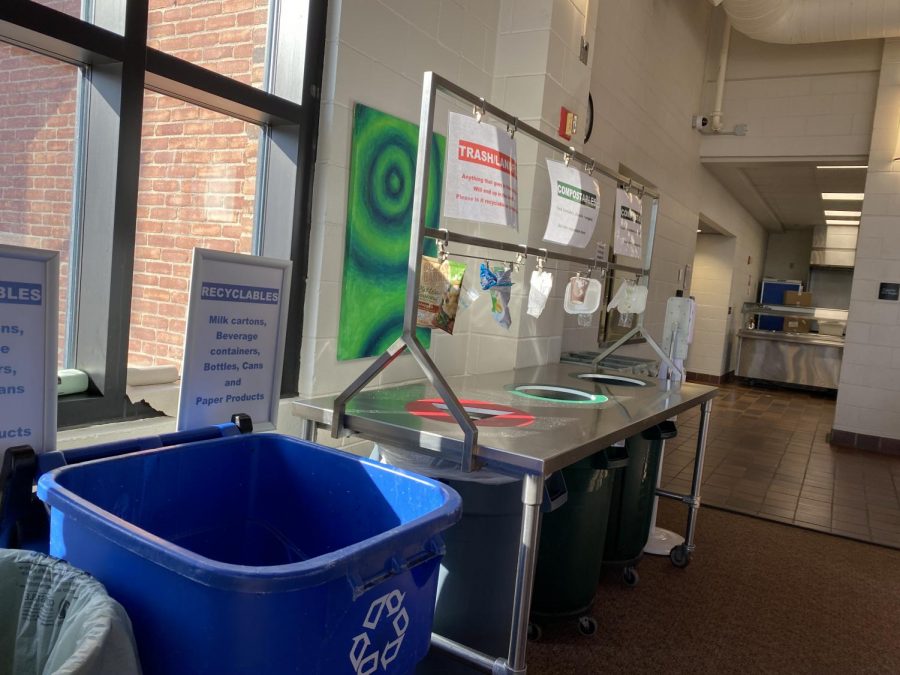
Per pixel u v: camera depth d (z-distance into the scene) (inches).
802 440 247.4
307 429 74.1
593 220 94.4
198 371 56.0
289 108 86.4
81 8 67.6
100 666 28.5
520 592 59.4
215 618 31.6
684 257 277.1
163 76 71.1
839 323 440.5
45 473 40.6
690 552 121.0
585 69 139.5
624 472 108.0
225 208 88.1
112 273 68.6
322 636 33.5
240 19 86.8
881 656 94.8
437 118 110.9
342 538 49.6
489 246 77.7
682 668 87.4
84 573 34.1
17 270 44.3
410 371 113.7
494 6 123.6
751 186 357.7
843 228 515.2
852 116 253.8
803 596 112.7
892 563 131.7
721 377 410.0
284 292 61.9
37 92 65.1
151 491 45.8
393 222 103.6
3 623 34.0
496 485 70.1
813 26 208.2
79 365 71.3
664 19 215.6
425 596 41.0
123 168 68.1
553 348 143.2
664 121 229.0
